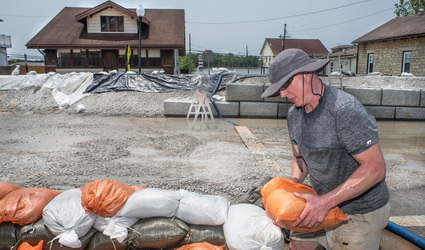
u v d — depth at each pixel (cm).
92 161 531
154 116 1057
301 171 216
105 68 2506
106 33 2520
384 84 1138
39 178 445
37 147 626
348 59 3067
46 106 1151
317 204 164
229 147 641
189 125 907
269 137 752
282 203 179
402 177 484
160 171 484
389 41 2131
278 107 1041
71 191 276
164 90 1192
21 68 2872
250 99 1048
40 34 2481
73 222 248
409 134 827
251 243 232
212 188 411
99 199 250
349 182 164
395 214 364
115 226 256
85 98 1177
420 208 379
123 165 512
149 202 259
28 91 1245
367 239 189
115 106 1119
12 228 260
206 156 573
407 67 2002
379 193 181
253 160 549
